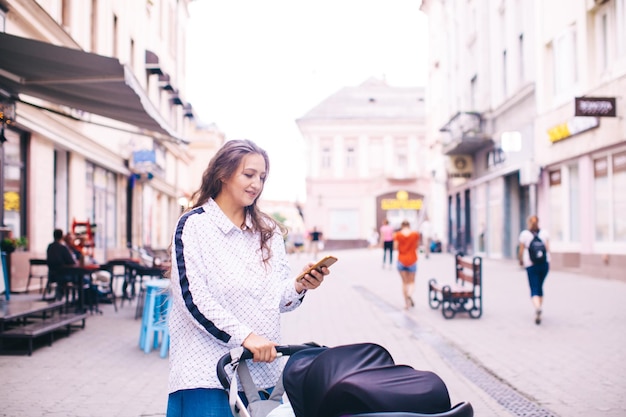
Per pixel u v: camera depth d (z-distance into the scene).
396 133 58.81
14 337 7.79
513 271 21.39
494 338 9.18
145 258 16.42
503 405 5.73
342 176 58.94
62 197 18.22
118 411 5.48
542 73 22.06
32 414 5.36
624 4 16.61
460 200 36.50
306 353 2.33
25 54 7.79
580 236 19.55
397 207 58.59
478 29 30.72
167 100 34.44
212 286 2.51
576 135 19.30
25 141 15.05
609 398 5.92
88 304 12.93
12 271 13.93
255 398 2.33
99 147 20.67
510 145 22.72
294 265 29.81
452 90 36.72
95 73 8.27
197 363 2.46
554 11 21.00
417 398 1.90
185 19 40.97
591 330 9.59
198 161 53.91
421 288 17.08
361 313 12.30
